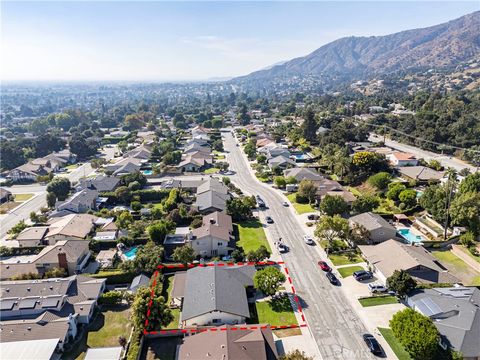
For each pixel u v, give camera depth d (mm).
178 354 39812
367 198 80000
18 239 69750
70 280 52812
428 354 37344
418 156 131875
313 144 154375
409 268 53062
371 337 42594
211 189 90750
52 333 42969
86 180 101812
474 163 120688
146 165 130750
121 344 43156
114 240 68625
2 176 122188
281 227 76250
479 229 64438
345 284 54625
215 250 64875
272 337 41406
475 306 43656
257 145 155375
